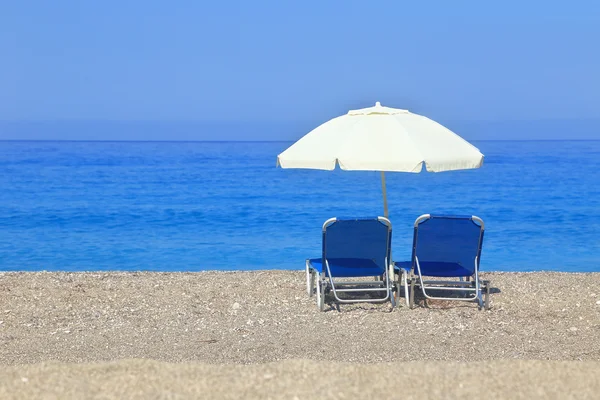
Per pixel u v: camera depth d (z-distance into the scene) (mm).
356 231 7055
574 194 26844
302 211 22656
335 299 7480
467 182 33906
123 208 23438
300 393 3744
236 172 42594
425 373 4090
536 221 19703
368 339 5988
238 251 14977
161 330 6375
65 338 6109
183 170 44500
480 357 5449
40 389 3830
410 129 7172
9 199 26172
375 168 6770
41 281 8500
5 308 7172
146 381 3971
